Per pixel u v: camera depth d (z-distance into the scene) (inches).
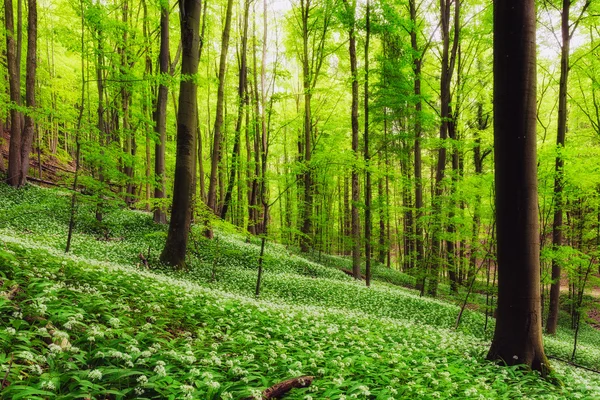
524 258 280.8
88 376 129.9
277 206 1801.2
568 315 999.0
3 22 954.7
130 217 821.2
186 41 534.0
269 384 167.5
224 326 250.5
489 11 800.3
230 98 1459.2
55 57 1302.9
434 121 853.2
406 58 813.2
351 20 770.2
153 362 153.1
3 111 878.4
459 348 327.6
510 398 212.7
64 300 191.2
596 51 749.3
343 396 152.0
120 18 1060.5
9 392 111.1
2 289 180.5
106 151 467.5
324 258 1122.0
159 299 267.6
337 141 1212.5
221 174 1437.0
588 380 283.7
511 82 281.9
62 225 705.6
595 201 514.3
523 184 281.6
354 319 377.7
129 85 502.6
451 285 746.2
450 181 589.0
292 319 305.4
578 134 888.3
